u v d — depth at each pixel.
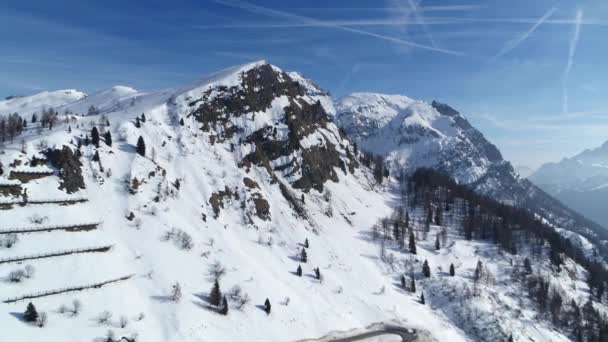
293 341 115.88
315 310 131.75
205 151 197.25
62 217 124.75
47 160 140.25
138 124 189.88
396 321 137.88
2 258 105.44
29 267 104.81
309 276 151.88
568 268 199.25
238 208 174.88
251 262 144.62
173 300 112.56
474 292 159.00
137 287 114.88
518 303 161.75
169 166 176.00
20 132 175.25
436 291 161.62
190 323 107.00
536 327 150.25
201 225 153.38
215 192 174.25
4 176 124.75
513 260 190.12
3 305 95.25
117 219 137.12
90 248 119.12
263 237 167.00
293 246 169.00
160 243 133.62
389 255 179.25
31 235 115.94
